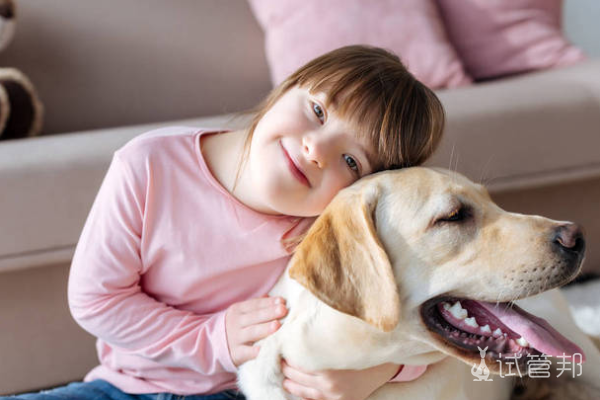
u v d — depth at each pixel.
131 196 1.28
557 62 2.26
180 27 2.29
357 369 1.15
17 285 1.65
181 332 1.28
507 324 1.09
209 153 1.35
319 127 1.17
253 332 1.20
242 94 2.34
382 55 1.29
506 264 1.06
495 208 1.14
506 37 2.28
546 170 1.90
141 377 1.35
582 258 1.09
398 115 1.20
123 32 2.25
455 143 1.81
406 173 1.13
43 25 2.20
